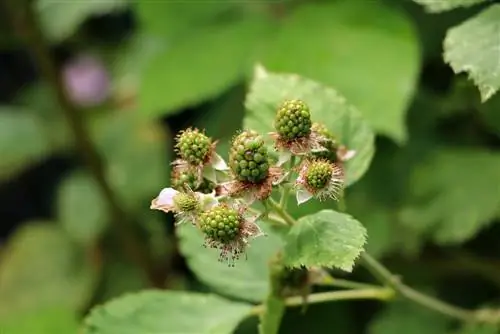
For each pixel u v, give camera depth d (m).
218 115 0.67
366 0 0.60
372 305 0.65
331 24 0.61
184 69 0.63
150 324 0.50
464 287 0.63
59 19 0.73
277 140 0.45
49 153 0.81
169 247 0.74
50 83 0.68
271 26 0.62
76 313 0.74
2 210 0.91
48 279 0.78
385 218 0.61
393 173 0.62
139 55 0.76
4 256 0.80
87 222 0.80
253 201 0.45
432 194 0.60
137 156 0.78
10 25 0.74
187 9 0.64
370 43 0.59
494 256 0.62
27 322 0.70
